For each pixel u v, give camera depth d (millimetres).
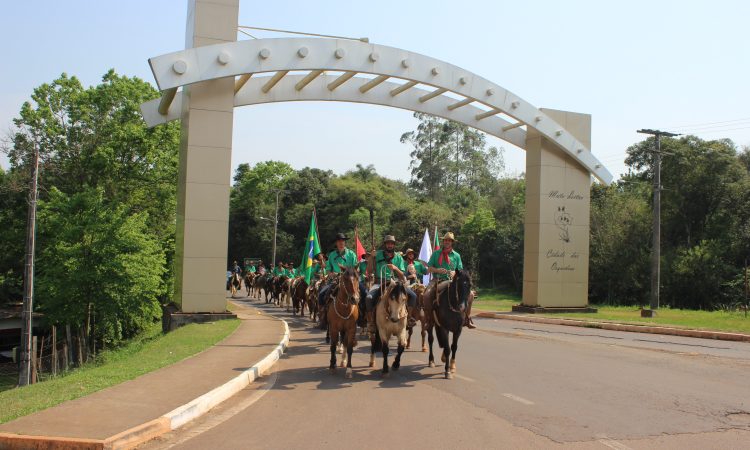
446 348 10523
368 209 65500
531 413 7832
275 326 18719
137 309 28812
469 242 55531
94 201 28344
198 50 19453
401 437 6742
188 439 6758
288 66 20562
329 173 83000
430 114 26391
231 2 20891
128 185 36344
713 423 7262
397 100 25438
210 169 20312
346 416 7758
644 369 11297
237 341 14914
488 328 20328
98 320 28609
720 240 38125
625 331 19453
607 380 10156
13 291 36375
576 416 7656
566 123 27734
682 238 41375
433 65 23344
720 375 10609
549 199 27297
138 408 7609
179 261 21297
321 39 21062
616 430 6969
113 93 35344
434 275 11867
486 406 8266
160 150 36156
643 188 47156
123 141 34344
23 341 20141
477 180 87000
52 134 34719
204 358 12039
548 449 6246
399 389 9531
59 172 35250
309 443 6543
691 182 39469
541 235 27078
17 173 34812
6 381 27109
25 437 6266
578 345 15125
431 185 88250
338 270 13039
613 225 43156
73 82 35906
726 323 20531
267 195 78062
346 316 10719
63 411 7457
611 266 41938
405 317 10836
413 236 57094
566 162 27641
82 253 27328
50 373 24469
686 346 14883
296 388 9688
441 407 8227
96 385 9297
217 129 20391
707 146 40031
